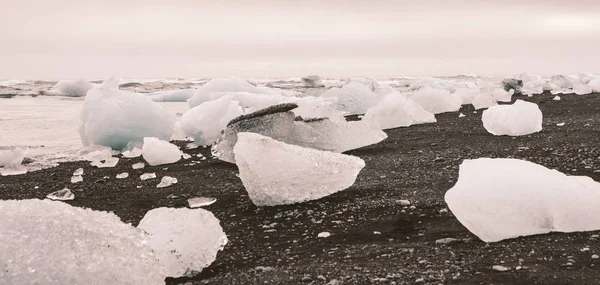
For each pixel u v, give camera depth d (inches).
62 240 61.4
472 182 90.7
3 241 58.6
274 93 412.5
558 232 84.3
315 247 87.7
